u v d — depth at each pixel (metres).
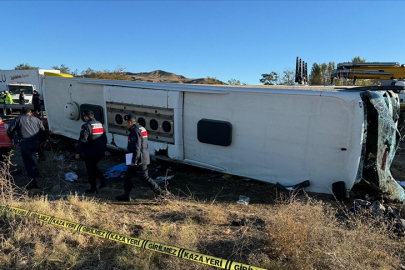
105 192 5.80
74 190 5.87
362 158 5.07
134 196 5.60
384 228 3.79
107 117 7.96
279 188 5.64
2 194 4.87
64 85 8.98
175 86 6.72
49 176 6.67
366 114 5.02
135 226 4.18
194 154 6.76
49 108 9.55
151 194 5.45
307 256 3.11
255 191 5.87
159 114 6.98
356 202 4.64
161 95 6.86
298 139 5.43
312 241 3.27
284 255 3.31
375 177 5.34
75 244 3.67
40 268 3.22
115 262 3.30
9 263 3.31
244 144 6.05
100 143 5.68
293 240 3.33
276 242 3.46
